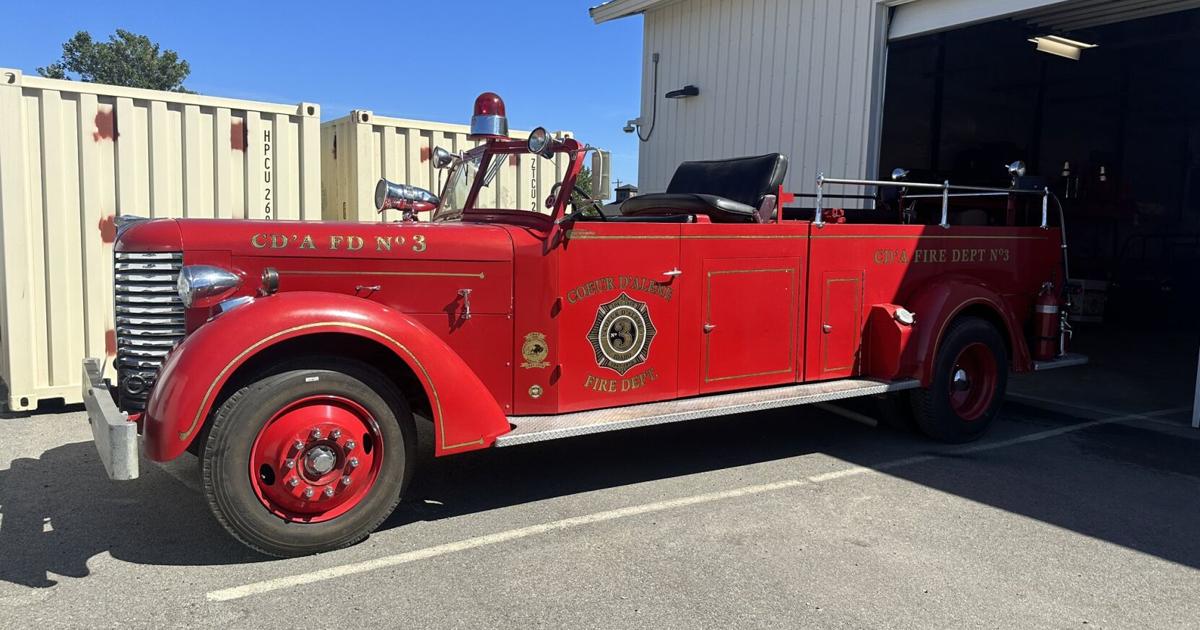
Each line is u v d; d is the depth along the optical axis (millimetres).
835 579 3479
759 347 4996
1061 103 13734
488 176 5035
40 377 6180
